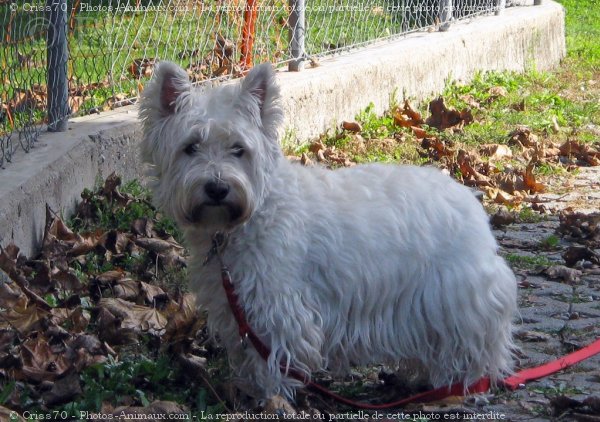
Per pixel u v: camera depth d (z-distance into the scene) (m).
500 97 4.32
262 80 1.66
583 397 1.73
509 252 2.45
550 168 3.27
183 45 3.03
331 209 1.65
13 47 2.39
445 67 4.28
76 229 2.28
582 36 6.80
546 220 2.72
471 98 4.20
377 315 1.67
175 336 1.81
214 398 1.69
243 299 1.63
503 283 1.70
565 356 1.88
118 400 1.65
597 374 1.81
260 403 1.65
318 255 1.64
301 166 1.71
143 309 1.95
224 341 1.69
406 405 1.71
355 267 1.64
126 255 2.19
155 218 2.38
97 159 2.47
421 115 3.78
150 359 1.81
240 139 1.62
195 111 1.62
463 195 1.72
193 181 1.60
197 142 1.63
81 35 2.85
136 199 2.42
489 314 1.68
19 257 2.02
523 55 5.22
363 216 1.65
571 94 4.71
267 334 1.63
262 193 1.62
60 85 2.49
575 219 2.60
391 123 3.64
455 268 1.66
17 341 1.83
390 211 1.66
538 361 1.88
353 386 1.78
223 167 1.60
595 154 3.44
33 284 2.00
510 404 1.72
